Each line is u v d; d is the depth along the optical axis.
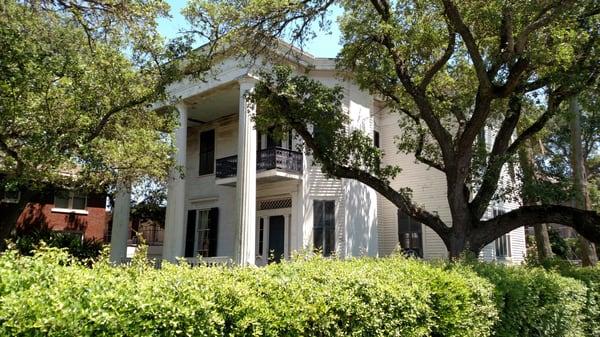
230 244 18.45
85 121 10.55
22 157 10.49
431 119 10.63
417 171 17.39
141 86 11.18
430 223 10.78
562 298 7.30
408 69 11.52
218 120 20.20
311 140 10.64
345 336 4.20
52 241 15.98
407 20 10.44
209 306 3.33
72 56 10.08
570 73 9.89
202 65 10.67
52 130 10.18
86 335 2.83
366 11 11.09
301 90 10.35
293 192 16.62
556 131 20.48
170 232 16.88
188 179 20.78
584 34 9.16
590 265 12.37
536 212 10.56
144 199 22.31
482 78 9.34
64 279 3.22
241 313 3.52
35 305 2.77
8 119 9.68
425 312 5.02
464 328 5.49
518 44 8.61
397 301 4.71
